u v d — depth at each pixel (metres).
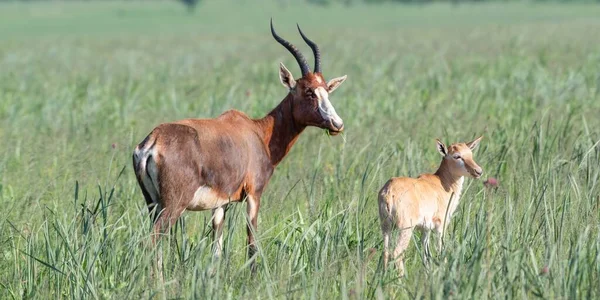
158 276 27.84
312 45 35.75
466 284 25.50
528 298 25.91
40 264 29.28
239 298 25.98
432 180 32.78
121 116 62.25
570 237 29.38
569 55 114.75
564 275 26.05
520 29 198.12
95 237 29.05
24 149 48.59
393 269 28.86
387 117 57.09
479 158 41.62
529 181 36.81
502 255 28.08
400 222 30.81
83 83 87.06
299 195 38.31
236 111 34.16
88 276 27.00
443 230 31.44
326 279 27.16
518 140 45.22
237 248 31.55
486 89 72.06
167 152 30.22
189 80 95.69
